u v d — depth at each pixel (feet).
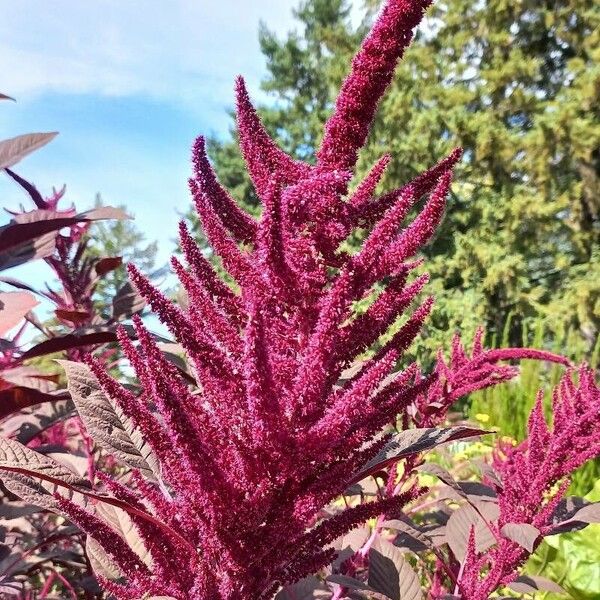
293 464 1.29
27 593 3.19
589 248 26.99
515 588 2.57
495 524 2.84
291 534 1.35
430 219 1.36
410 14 1.37
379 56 1.40
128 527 1.83
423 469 2.67
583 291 23.88
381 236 1.36
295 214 1.38
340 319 1.28
